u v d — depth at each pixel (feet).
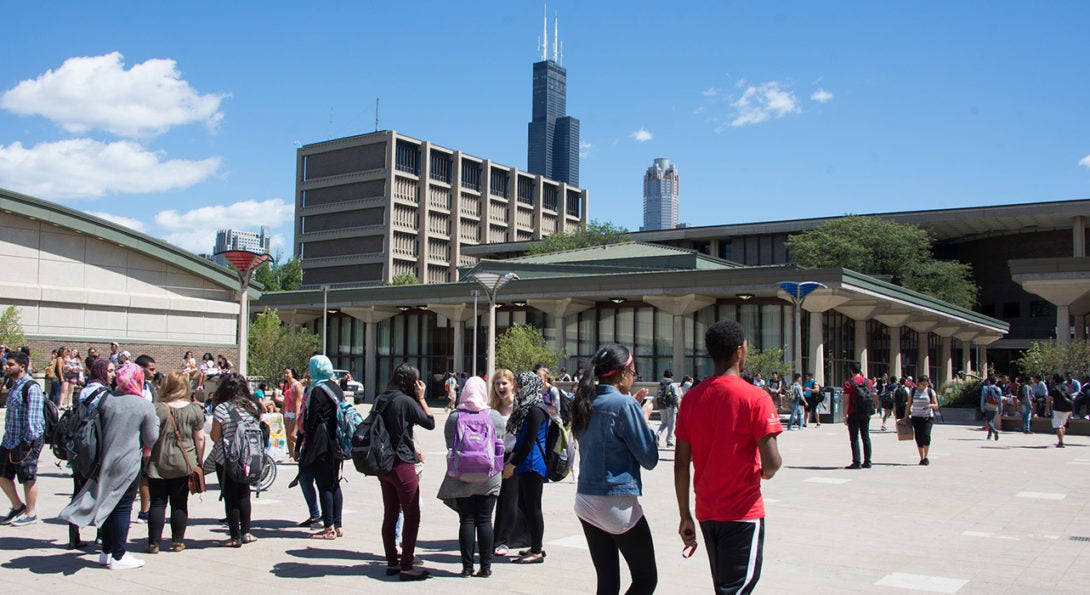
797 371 116.06
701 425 16.29
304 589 23.81
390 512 25.85
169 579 24.94
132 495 26.68
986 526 34.35
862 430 56.08
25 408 33.19
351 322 184.55
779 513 37.45
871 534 32.40
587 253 181.06
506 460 27.35
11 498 33.40
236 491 29.84
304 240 403.34
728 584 15.62
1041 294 126.93
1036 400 101.65
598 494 18.10
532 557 27.32
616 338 146.41
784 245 281.95
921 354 187.52
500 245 350.84
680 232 301.63
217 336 114.83
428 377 173.17
